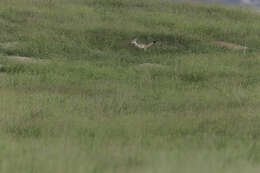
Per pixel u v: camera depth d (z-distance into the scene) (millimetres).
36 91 58094
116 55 84938
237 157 34219
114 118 47344
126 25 97875
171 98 57250
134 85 64125
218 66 76500
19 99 53500
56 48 83938
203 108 52594
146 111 51406
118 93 58906
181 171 30000
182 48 91438
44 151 35188
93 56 83188
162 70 73375
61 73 68688
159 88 63250
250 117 47906
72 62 77375
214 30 100562
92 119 47156
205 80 69500
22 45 82688
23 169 30891
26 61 74375
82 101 54031
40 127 43562
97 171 30703
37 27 93062
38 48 82688
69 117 47031
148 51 88375
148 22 102250
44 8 104250
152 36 93688
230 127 44312
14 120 45688
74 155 33844
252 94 59281
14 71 68938
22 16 97625
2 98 52906
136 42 89938
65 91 58719
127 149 36094
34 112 48531
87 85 62375
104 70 71750
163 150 35750
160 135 41781
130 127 43562
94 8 108562
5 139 39156
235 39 98500
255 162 33781
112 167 31938
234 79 68938
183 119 47031
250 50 93062
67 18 99750
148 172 30125
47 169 30719
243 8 121938
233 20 110500
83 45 86875
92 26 95375
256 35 101625
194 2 120438
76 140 38938
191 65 76500
